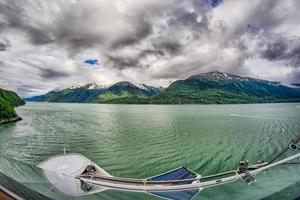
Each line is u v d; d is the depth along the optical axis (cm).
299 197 757
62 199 790
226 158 2898
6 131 4903
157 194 956
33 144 3706
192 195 936
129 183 994
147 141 3969
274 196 797
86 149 3438
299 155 988
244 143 3638
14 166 982
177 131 4922
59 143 3784
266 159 2767
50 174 973
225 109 9556
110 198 898
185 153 3167
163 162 2809
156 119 7169
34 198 689
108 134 4644
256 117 6425
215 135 4391
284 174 891
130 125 5919
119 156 3050
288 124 4988
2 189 605
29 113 8775
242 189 902
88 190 938
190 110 10425
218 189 930
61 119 7225
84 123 6294
